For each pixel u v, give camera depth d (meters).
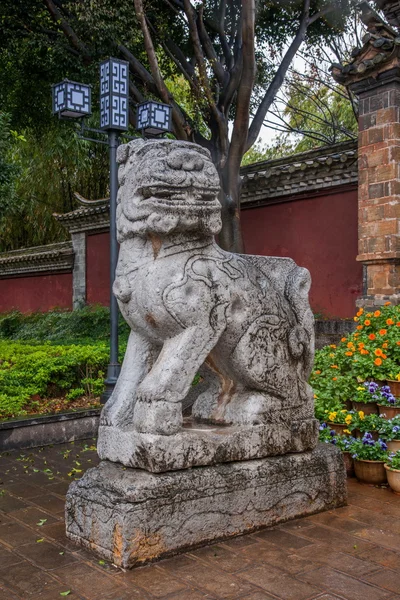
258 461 3.59
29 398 7.03
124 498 3.09
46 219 18.09
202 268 3.47
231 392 3.83
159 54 11.47
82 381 7.47
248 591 2.78
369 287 8.38
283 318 3.79
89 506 3.27
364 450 4.50
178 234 3.45
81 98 7.10
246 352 3.59
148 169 3.29
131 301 3.47
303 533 3.46
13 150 16.08
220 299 3.49
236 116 9.25
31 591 2.81
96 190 17.97
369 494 4.23
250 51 8.82
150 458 3.19
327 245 9.81
